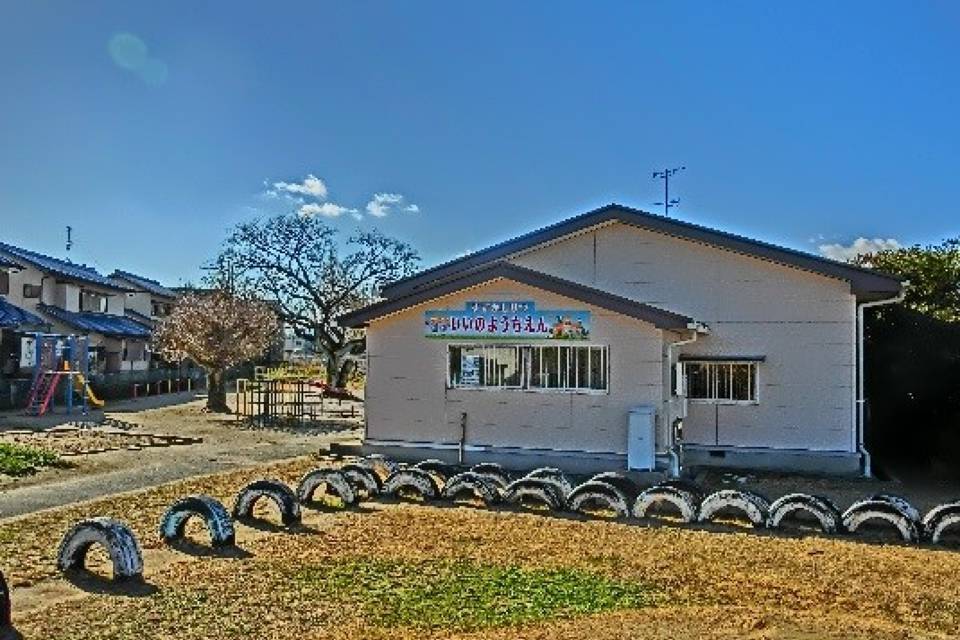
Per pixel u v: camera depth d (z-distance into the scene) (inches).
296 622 231.5
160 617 234.4
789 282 571.5
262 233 1475.1
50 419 890.7
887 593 268.5
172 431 798.5
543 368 538.9
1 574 225.1
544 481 415.8
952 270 737.0
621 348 520.4
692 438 584.1
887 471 604.1
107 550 275.6
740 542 343.6
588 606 249.3
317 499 430.9
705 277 589.9
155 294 1808.6
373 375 577.3
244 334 1077.8
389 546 325.7
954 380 612.4
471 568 292.4
